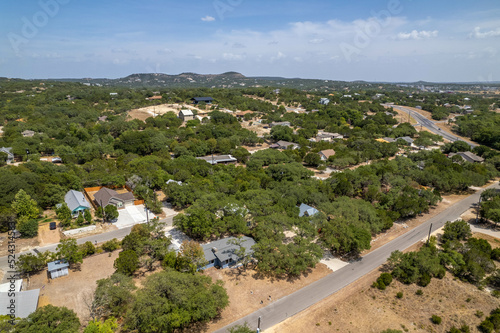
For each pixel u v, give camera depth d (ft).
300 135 479.00
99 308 127.34
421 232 213.05
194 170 290.97
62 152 337.93
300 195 231.09
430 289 152.25
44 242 182.91
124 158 327.88
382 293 148.36
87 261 165.58
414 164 328.08
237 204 198.70
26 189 216.54
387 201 235.61
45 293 138.31
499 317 128.16
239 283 152.15
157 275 127.54
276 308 135.85
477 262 167.84
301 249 158.71
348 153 370.73
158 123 474.08
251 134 453.99
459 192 291.79
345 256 181.88
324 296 144.87
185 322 118.62
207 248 172.76
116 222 213.25
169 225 208.95
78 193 241.76
